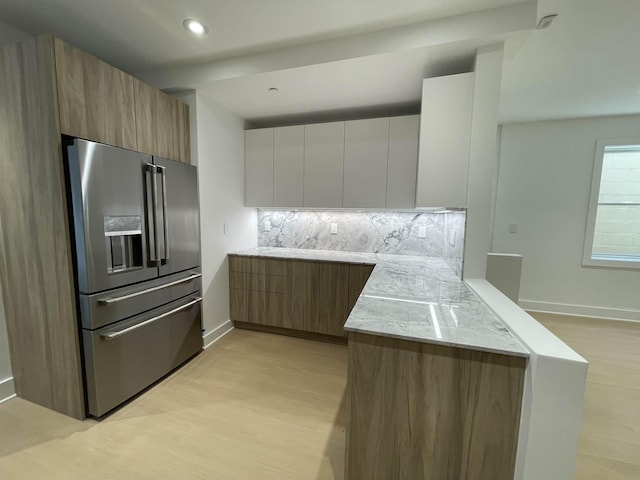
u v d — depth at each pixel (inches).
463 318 50.8
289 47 78.6
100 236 67.1
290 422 70.9
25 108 63.5
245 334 120.3
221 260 115.1
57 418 70.5
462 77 70.9
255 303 119.3
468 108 71.1
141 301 78.6
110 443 63.4
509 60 74.8
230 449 62.4
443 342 42.4
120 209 71.2
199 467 57.9
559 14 63.8
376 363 46.8
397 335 44.4
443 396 44.3
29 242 68.3
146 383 81.5
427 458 46.1
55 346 69.7
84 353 68.4
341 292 109.2
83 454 60.5
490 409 42.4
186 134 96.4
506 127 143.3
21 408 73.5
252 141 124.4
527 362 39.8
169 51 81.2
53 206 64.2
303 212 136.2
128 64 88.5
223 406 76.4
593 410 75.8
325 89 93.6
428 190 75.0
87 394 70.0
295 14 64.9
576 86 99.1
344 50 73.9
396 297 62.7
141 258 78.1
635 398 80.6
